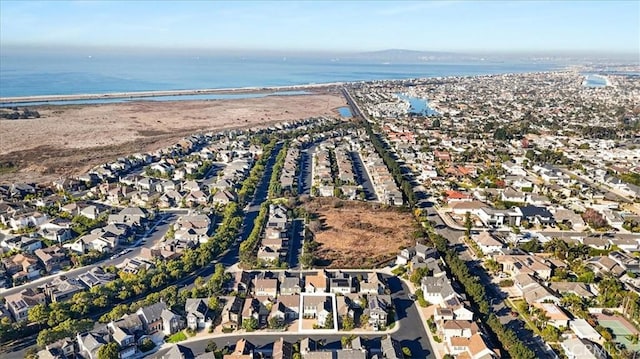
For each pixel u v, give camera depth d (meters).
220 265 166.00
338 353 116.38
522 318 138.38
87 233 198.12
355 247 187.75
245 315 134.50
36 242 186.25
